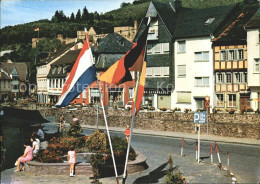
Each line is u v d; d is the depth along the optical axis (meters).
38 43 116.56
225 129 28.42
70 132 23.05
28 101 77.12
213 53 42.38
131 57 14.50
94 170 14.17
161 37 47.28
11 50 122.38
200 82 44.06
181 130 31.70
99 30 127.88
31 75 96.94
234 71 40.56
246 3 64.31
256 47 37.66
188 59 45.03
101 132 18.30
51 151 17.38
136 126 35.47
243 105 39.94
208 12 46.69
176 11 50.34
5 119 45.56
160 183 13.97
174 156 20.50
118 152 16.33
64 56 72.06
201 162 18.53
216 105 42.09
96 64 55.44
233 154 20.91
